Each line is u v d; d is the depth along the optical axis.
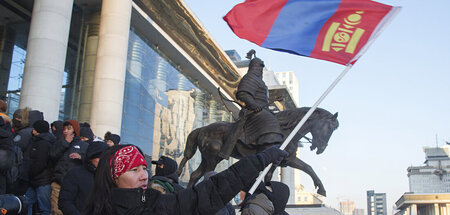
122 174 2.04
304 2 5.88
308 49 5.75
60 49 12.25
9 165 4.09
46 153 5.75
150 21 22.45
